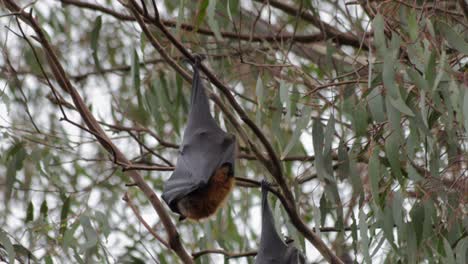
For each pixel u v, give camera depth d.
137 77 11.83
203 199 9.84
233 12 10.02
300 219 9.29
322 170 9.30
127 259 11.89
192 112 10.27
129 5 9.48
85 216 10.55
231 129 12.34
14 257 10.22
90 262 10.49
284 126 12.48
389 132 9.01
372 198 9.27
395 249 8.81
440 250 9.19
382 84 8.80
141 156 12.28
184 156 10.05
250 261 11.96
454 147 9.38
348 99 9.43
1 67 12.88
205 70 9.46
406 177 9.88
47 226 11.12
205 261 11.39
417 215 8.97
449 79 8.62
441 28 8.85
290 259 9.42
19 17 11.03
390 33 9.41
